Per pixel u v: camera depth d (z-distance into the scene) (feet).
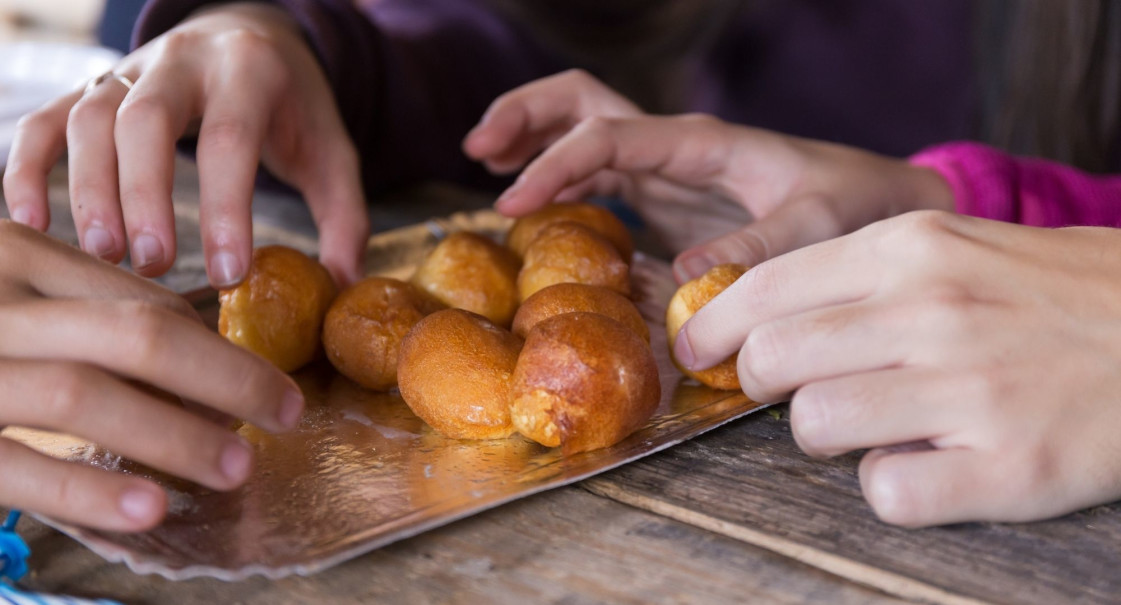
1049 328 1.49
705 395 1.70
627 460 1.53
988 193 2.37
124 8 3.16
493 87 3.55
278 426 1.44
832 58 3.87
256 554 1.36
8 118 2.55
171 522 1.42
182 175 2.91
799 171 2.24
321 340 1.80
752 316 1.58
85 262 1.47
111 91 1.79
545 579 1.36
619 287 1.83
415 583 1.36
